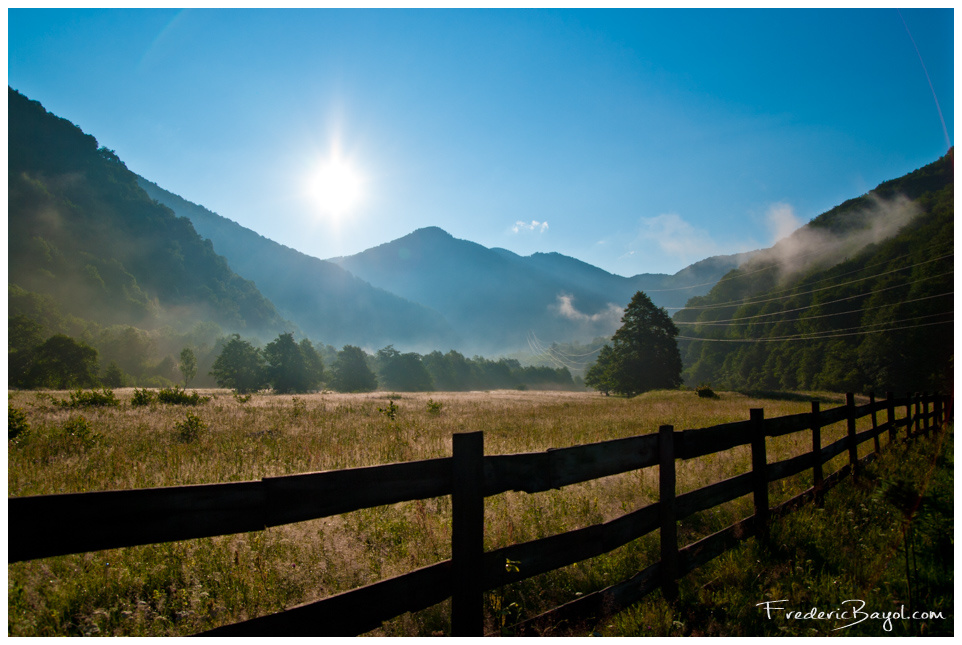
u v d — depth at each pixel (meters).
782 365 109.06
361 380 93.50
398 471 2.45
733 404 32.69
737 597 3.90
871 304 89.94
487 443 10.88
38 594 3.61
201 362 134.75
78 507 1.72
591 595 3.43
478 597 2.67
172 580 3.95
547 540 3.05
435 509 5.90
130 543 1.79
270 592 3.78
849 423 7.68
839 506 6.06
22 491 6.09
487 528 5.19
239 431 12.91
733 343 141.88
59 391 35.28
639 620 3.45
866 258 116.75
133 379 101.38
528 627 3.05
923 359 73.06
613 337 70.44
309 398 34.81
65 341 70.06
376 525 5.27
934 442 10.29
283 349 77.31
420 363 116.25
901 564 4.56
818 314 106.38
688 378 151.88
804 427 6.21
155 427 13.35
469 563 2.64
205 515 1.93
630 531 3.61
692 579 4.23
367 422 16.38
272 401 29.75
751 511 6.09
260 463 8.05
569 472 3.25
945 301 74.62
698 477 7.63
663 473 3.90
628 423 16.94
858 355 83.31
